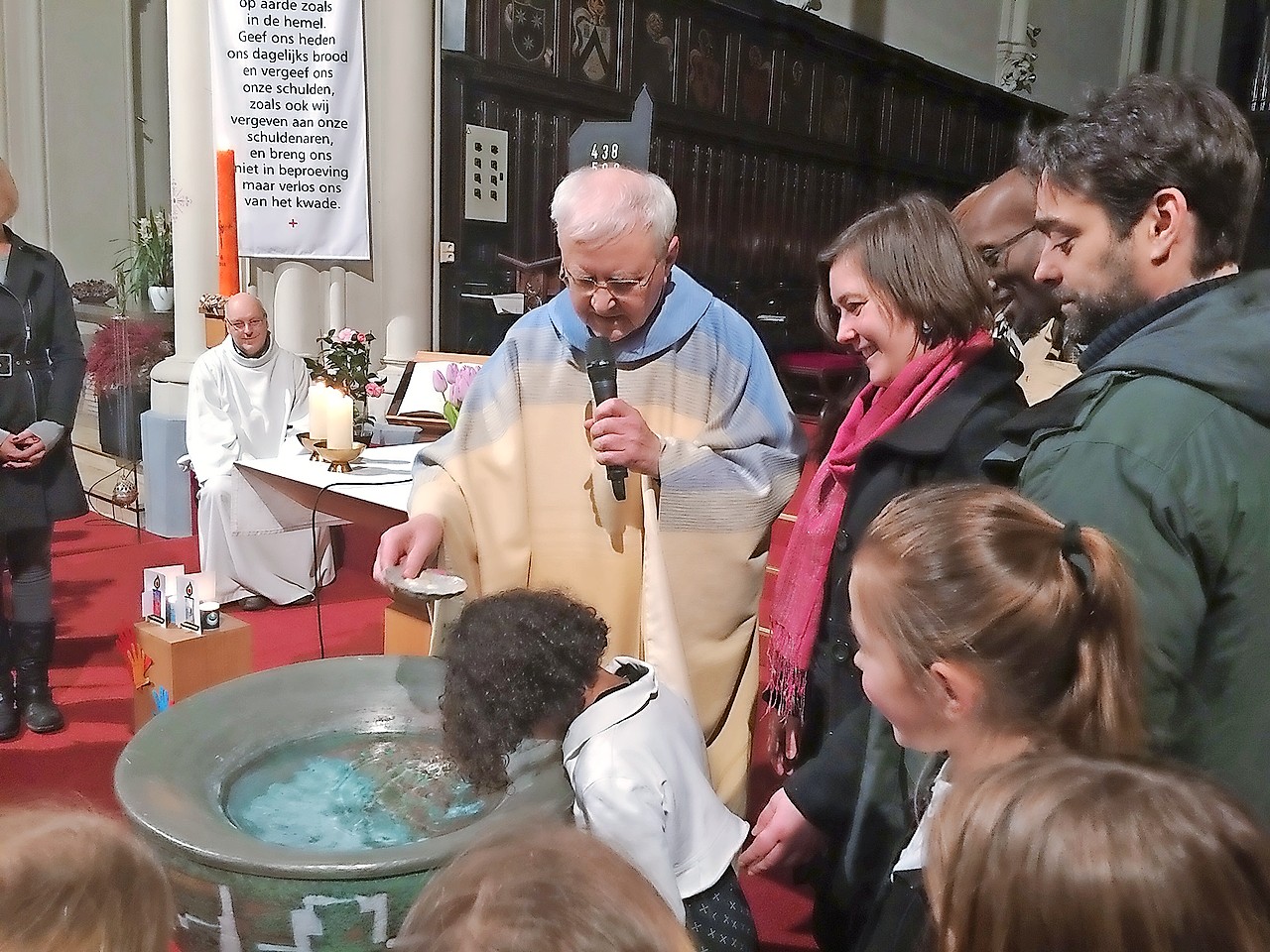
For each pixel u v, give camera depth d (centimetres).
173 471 557
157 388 568
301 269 541
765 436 223
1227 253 127
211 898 133
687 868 161
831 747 167
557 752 156
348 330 427
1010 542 114
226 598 448
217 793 158
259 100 522
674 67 746
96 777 303
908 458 165
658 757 157
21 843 86
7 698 329
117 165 791
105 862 87
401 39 540
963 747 117
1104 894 77
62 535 561
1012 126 1119
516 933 77
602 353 207
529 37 642
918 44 980
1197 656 122
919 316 169
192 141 540
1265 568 117
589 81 684
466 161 616
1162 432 117
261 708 179
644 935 80
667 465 205
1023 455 139
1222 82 1156
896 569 117
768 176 852
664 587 209
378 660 194
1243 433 117
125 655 322
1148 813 80
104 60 775
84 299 721
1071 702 110
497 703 151
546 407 222
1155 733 117
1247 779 120
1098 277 129
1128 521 116
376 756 173
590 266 201
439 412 430
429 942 81
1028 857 81
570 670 154
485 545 219
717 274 821
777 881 265
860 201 954
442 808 159
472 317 627
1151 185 123
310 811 158
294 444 405
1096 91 131
